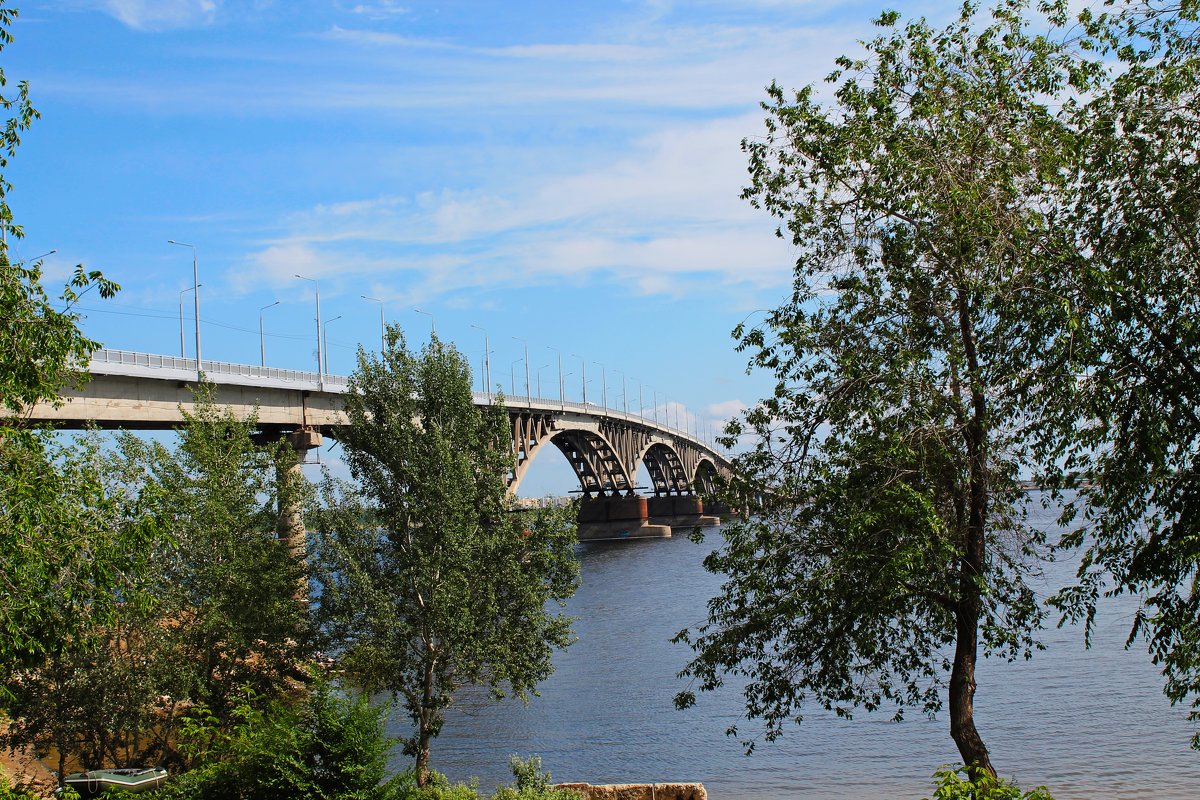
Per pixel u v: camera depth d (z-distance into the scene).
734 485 16.72
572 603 79.88
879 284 16.00
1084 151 15.07
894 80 15.82
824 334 15.98
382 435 27.00
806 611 15.95
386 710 19.03
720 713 39.19
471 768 33.16
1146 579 14.73
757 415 16.72
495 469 27.42
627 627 64.25
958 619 15.96
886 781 29.66
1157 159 14.49
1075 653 45.91
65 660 24.05
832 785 29.58
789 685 17.09
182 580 27.03
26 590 14.37
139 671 25.36
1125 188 14.87
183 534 27.00
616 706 41.38
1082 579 15.49
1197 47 14.61
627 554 137.62
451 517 25.72
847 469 15.59
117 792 19.25
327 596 26.44
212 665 27.53
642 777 31.39
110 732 25.62
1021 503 16.53
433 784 24.81
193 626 26.92
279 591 27.86
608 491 168.50
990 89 15.38
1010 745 32.41
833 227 16.16
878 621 16.30
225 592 26.98
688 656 51.62
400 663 25.30
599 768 32.62
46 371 15.30
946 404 14.89
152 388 49.09
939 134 15.22
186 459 28.67
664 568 109.69
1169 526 14.49
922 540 14.41
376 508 27.08
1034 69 15.46
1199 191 14.34
